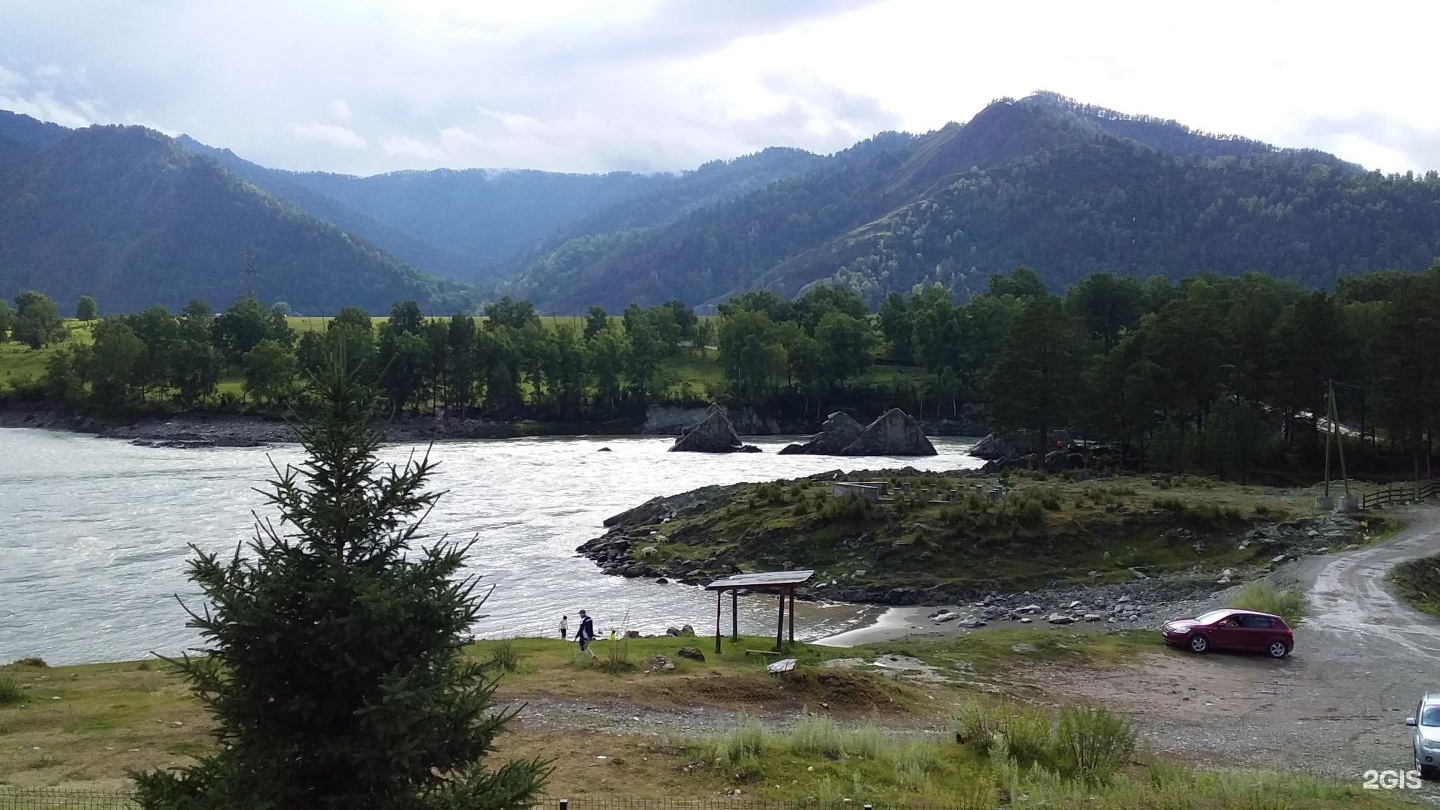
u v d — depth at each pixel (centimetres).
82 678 3238
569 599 5647
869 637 4694
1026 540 5991
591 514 8650
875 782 2188
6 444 14388
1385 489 7662
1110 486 7831
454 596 1379
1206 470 9081
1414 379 8650
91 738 2450
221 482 10100
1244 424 8925
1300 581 5128
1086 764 2358
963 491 7088
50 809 1908
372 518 1379
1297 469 9438
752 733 2383
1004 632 4416
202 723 2598
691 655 3503
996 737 2467
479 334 19775
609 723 2620
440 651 1387
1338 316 9669
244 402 17575
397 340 18488
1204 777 2277
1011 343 10656
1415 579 5150
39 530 7275
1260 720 3012
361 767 1286
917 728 2773
